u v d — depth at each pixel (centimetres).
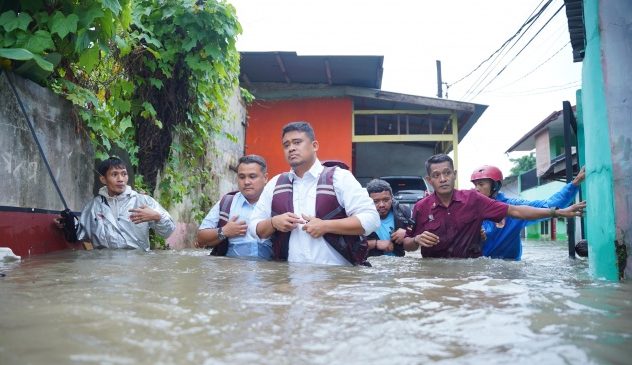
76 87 425
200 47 644
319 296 176
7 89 336
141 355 104
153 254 384
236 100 1071
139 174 591
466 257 413
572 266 350
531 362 102
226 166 975
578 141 514
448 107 1198
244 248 400
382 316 142
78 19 367
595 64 266
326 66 1109
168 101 632
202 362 100
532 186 2353
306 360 102
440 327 130
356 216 321
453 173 418
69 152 424
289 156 335
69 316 137
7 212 330
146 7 604
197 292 181
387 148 1638
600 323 135
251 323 132
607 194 248
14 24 343
